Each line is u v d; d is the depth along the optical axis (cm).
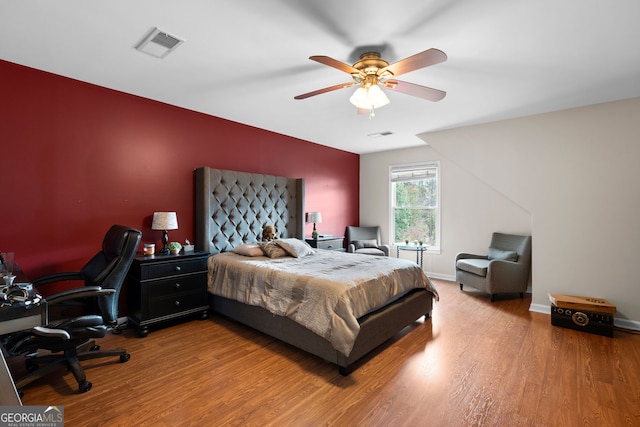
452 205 526
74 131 283
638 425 170
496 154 400
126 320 314
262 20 192
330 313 226
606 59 237
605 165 329
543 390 203
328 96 323
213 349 264
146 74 272
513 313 359
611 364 238
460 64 246
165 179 347
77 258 285
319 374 224
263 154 450
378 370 230
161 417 176
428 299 337
